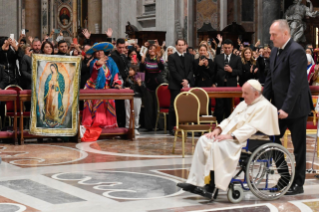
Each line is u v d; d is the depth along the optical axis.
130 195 5.22
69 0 27.03
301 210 4.67
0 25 17.77
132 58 10.90
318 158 7.78
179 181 5.95
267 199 5.05
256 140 5.16
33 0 23.47
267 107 4.98
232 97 9.65
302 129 5.35
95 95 9.35
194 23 17.44
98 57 9.77
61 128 9.26
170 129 10.55
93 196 5.15
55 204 4.80
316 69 8.70
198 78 10.62
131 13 17.52
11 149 8.45
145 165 6.97
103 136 9.92
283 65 5.28
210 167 4.77
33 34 23.45
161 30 16.48
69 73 9.27
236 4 18.91
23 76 9.77
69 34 27.11
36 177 6.07
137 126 10.68
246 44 14.62
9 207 4.67
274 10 17.66
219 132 5.18
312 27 19.58
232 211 4.61
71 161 7.25
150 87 11.14
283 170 5.25
